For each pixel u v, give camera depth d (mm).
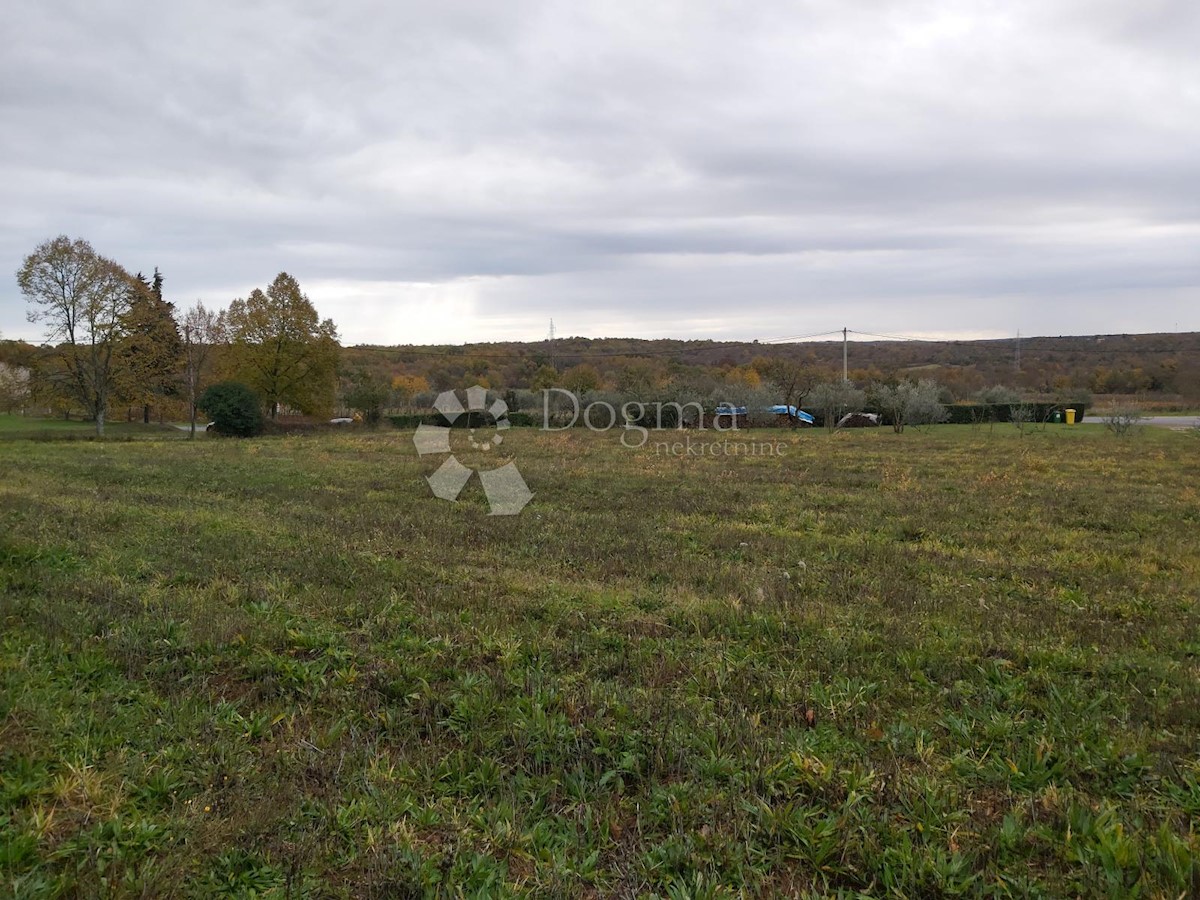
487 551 9406
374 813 3703
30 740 4258
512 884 3236
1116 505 13656
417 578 7988
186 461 22359
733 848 3441
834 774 4035
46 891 3084
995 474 18531
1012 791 3990
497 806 3785
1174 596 7734
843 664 5582
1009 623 6578
